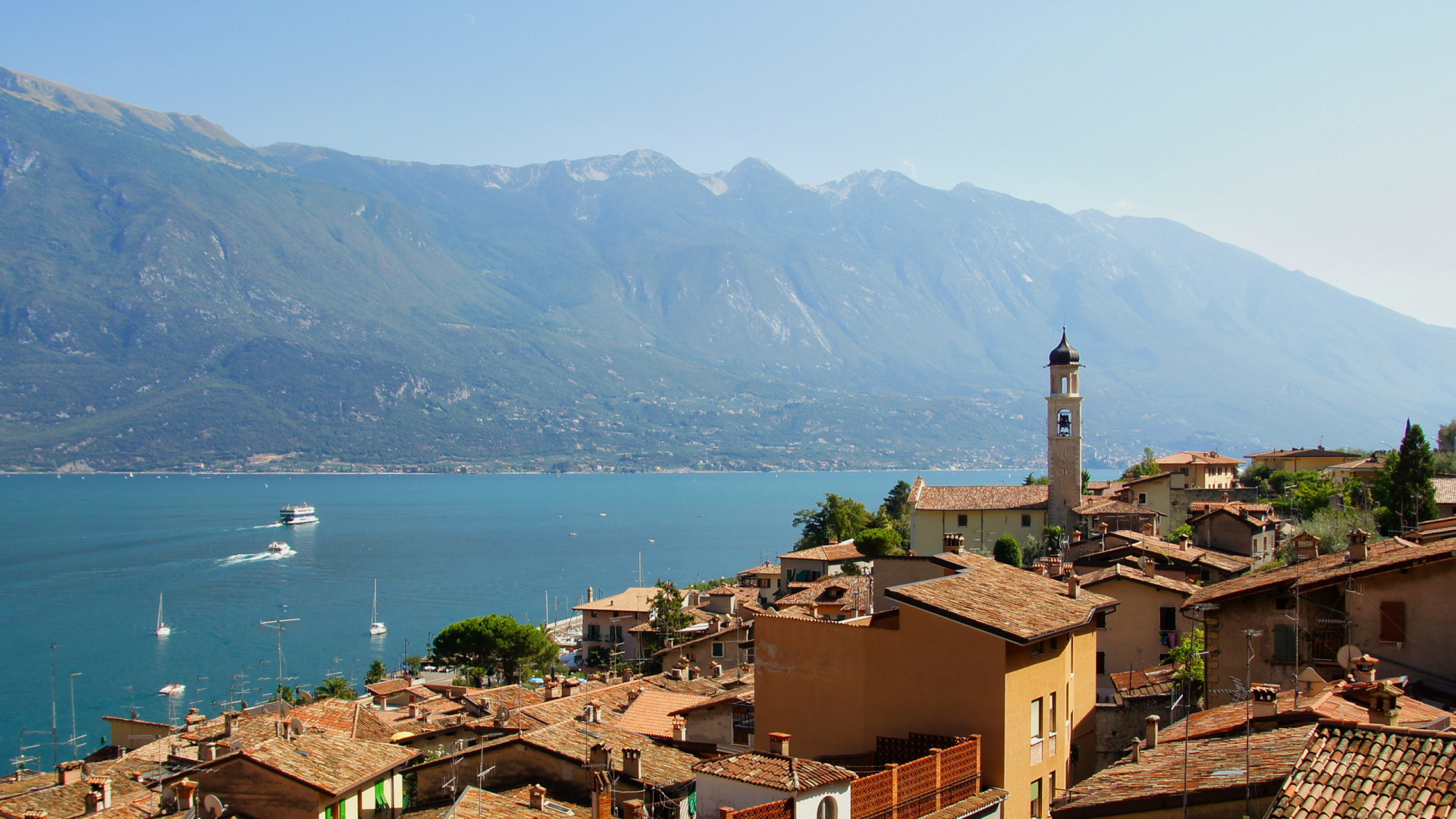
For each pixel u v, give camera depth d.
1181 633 70.50
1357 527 87.88
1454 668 41.09
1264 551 104.31
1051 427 150.62
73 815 58.66
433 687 104.94
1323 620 44.78
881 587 61.00
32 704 164.00
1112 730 50.69
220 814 44.28
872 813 35.62
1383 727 25.66
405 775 49.25
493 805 43.31
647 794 45.78
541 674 135.50
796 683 45.12
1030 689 42.19
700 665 113.62
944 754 38.38
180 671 186.00
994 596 44.41
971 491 161.50
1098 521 136.38
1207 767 30.45
